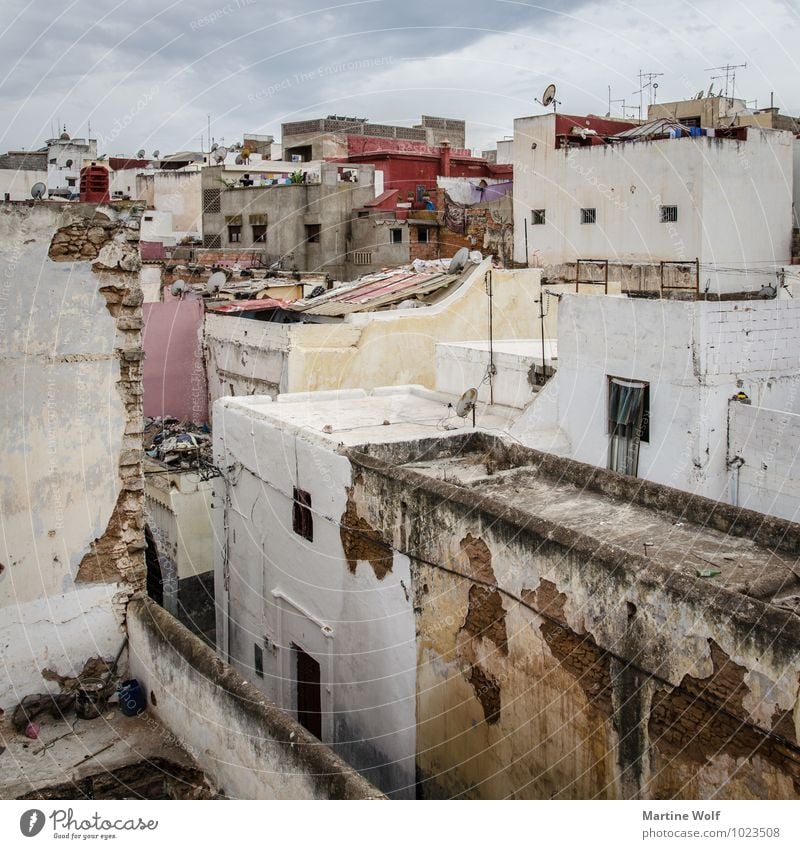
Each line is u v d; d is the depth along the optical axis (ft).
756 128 73.31
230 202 107.86
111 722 28.60
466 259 68.28
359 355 59.72
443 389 53.72
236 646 47.11
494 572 27.55
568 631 25.08
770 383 39.17
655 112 97.71
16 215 26.94
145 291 80.38
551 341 56.08
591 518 30.55
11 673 28.27
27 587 28.43
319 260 98.68
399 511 31.65
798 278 67.36
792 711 19.40
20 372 27.66
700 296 67.67
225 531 47.44
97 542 29.60
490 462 37.73
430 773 31.19
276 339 58.85
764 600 23.95
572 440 43.34
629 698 23.43
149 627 28.71
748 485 37.06
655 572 22.66
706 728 21.44
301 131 131.44
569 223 80.48
